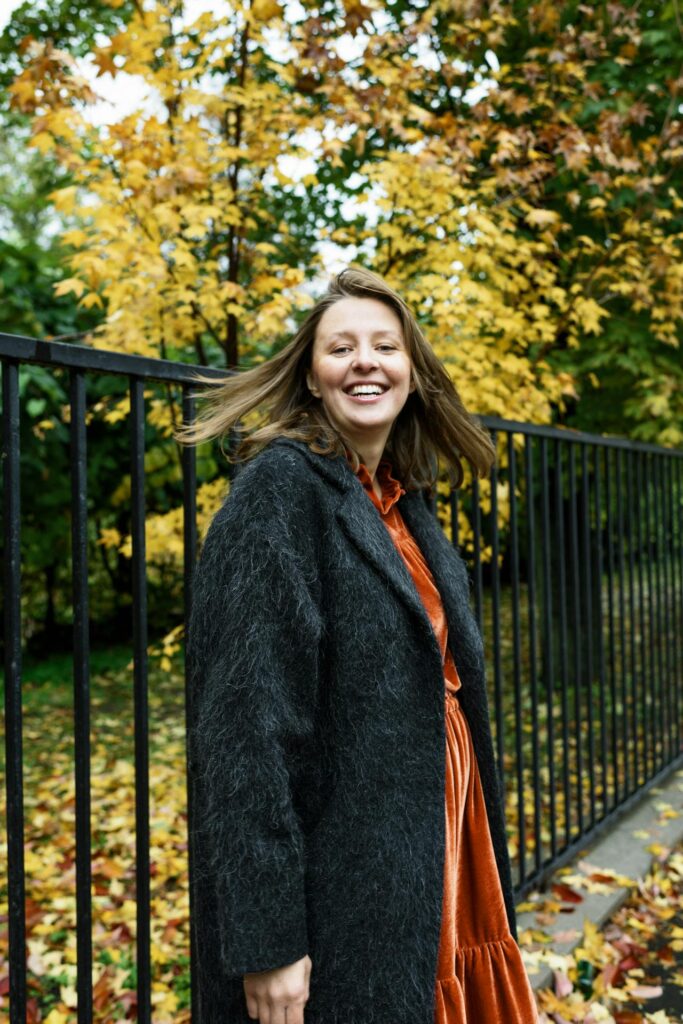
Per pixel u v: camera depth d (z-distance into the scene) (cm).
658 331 475
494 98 404
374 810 116
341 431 141
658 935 269
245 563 113
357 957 113
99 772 470
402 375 139
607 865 305
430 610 142
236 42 351
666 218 453
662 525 413
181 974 252
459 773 139
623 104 449
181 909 294
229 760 106
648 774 421
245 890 103
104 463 710
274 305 326
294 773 115
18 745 124
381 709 119
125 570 870
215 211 329
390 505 148
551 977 234
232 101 353
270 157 350
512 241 388
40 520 735
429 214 371
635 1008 230
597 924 264
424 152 355
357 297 141
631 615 370
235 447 156
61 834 371
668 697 418
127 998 235
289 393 145
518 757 277
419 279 369
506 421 263
